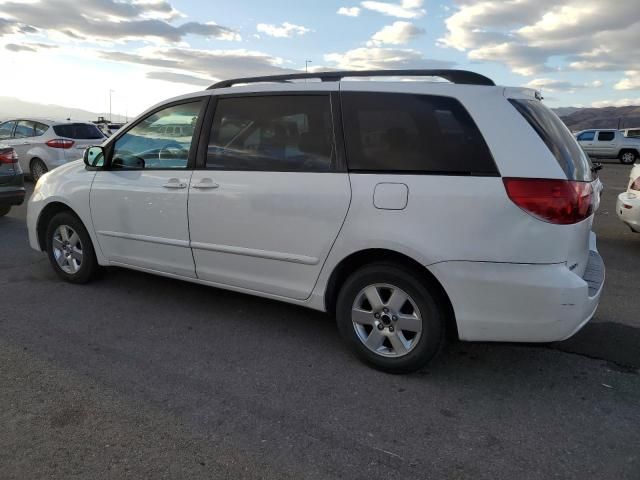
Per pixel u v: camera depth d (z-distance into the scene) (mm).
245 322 4254
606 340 3996
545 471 2492
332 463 2521
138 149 4430
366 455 2588
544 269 2945
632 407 3072
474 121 3092
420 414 2965
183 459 2520
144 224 4344
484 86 3197
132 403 3004
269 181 3641
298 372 3430
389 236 3189
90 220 4723
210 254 4016
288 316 4391
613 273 5891
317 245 3486
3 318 4219
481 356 3711
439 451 2631
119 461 2494
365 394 3170
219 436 2711
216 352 3703
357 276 3396
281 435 2732
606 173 19734
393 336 3354
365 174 3309
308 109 3572
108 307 4504
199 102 4078
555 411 3020
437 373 3451
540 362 3629
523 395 3193
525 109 3154
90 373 3348
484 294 3025
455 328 3240
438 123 3176
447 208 3051
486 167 3020
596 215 9953
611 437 2773
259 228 3705
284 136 3652
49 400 3010
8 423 2777
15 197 7816
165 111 4277
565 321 2967
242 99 3861
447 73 3311
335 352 3738
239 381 3297
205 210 3941
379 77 3471
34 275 5340
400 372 3377
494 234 2969
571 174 3041
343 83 3508
